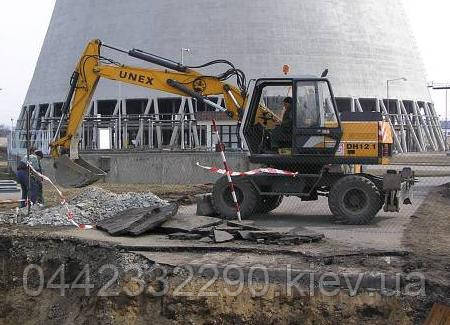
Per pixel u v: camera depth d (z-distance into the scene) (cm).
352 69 7006
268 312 912
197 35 6700
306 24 6850
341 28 7062
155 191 2412
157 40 6769
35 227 1387
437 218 1530
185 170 2942
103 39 7012
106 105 6812
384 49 7450
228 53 6612
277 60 6625
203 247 1092
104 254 1109
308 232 1191
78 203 1609
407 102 7888
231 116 1599
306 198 1534
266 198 1622
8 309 1155
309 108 1452
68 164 1708
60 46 7425
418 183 2744
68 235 1234
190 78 1662
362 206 1405
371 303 882
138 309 972
